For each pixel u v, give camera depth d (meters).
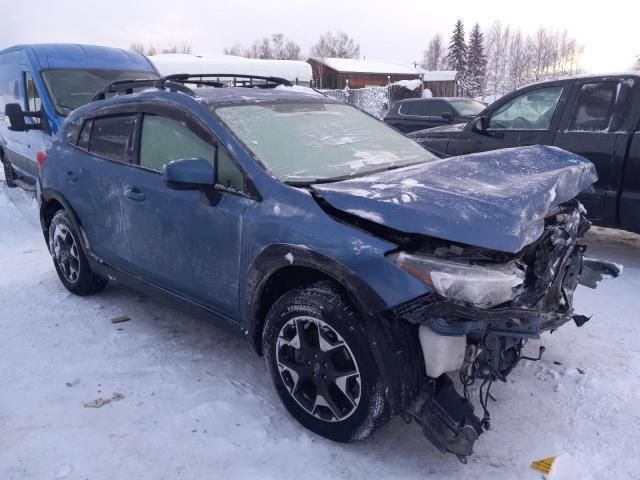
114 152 4.09
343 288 2.70
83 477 2.59
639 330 4.05
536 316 2.48
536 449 2.77
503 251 2.34
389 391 2.53
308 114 3.79
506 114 6.40
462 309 2.36
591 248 6.16
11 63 8.47
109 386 3.35
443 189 2.66
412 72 51.47
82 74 7.80
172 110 3.61
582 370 3.49
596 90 5.56
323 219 2.72
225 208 3.14
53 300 4.70
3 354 3.76
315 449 2.78
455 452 2.47
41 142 7.54
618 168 5.28
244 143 3.23
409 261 2.45
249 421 3.00
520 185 2.74
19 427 2.95
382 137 3.94
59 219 4.71
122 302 4.64
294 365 2.89
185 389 3.31
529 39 66.69
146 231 3.71
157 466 2.66
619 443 2.81
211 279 3.32
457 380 3.24
